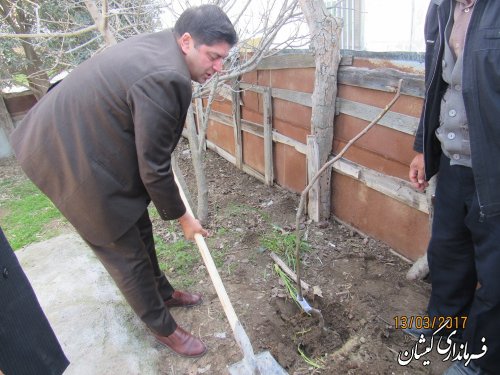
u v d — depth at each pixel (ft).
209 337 7.15
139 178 5.43
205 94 11.49
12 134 5.52
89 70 4.98
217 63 5.10
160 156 4.83
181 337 6.79
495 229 5.13
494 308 5.34
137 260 5.81
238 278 8.63
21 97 20.86
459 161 5.52
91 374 6.66
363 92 8.52
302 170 11.68
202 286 8.50
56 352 4.91
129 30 11.39
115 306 8.20
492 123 4.66
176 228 10.96
